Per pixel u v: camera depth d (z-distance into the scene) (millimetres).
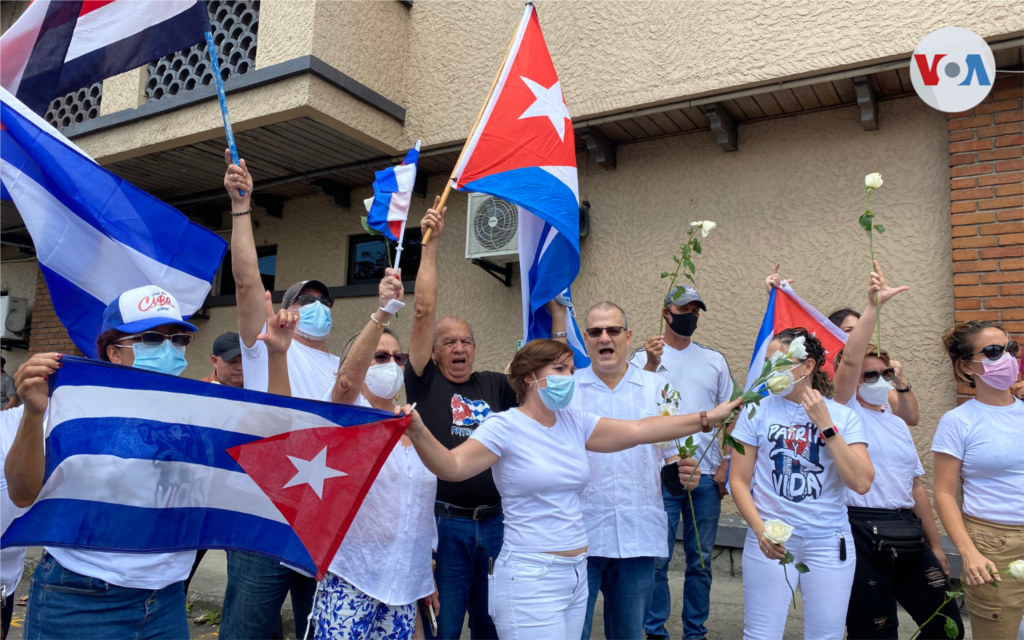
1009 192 4477
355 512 2338
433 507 2857
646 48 5383
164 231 3455
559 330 3822
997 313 4438
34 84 3598
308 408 2404
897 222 4922
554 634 2516
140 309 2379
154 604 2260
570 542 2609
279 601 3133
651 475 3139
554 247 3791
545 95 3736
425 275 3205
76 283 3291
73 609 2146
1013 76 4523
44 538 2092
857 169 5090
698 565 3943
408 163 3230
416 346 3229
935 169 4840
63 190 3258
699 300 4094
